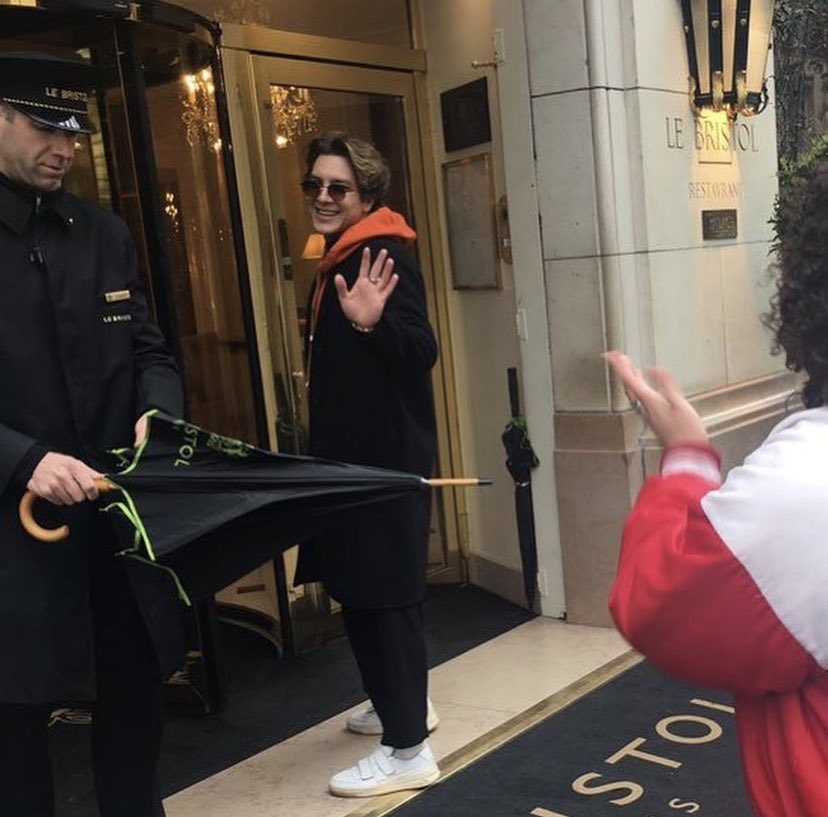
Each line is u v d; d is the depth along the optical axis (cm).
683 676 114
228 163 369
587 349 381
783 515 104
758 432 432
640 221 386
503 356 420
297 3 400
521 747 300
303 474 202
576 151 372
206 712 342
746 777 120
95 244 216
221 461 203
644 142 381
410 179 436
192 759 313
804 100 707
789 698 113
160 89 343
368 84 419
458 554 461
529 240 390
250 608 409
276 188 392
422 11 435
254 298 388
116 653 224
